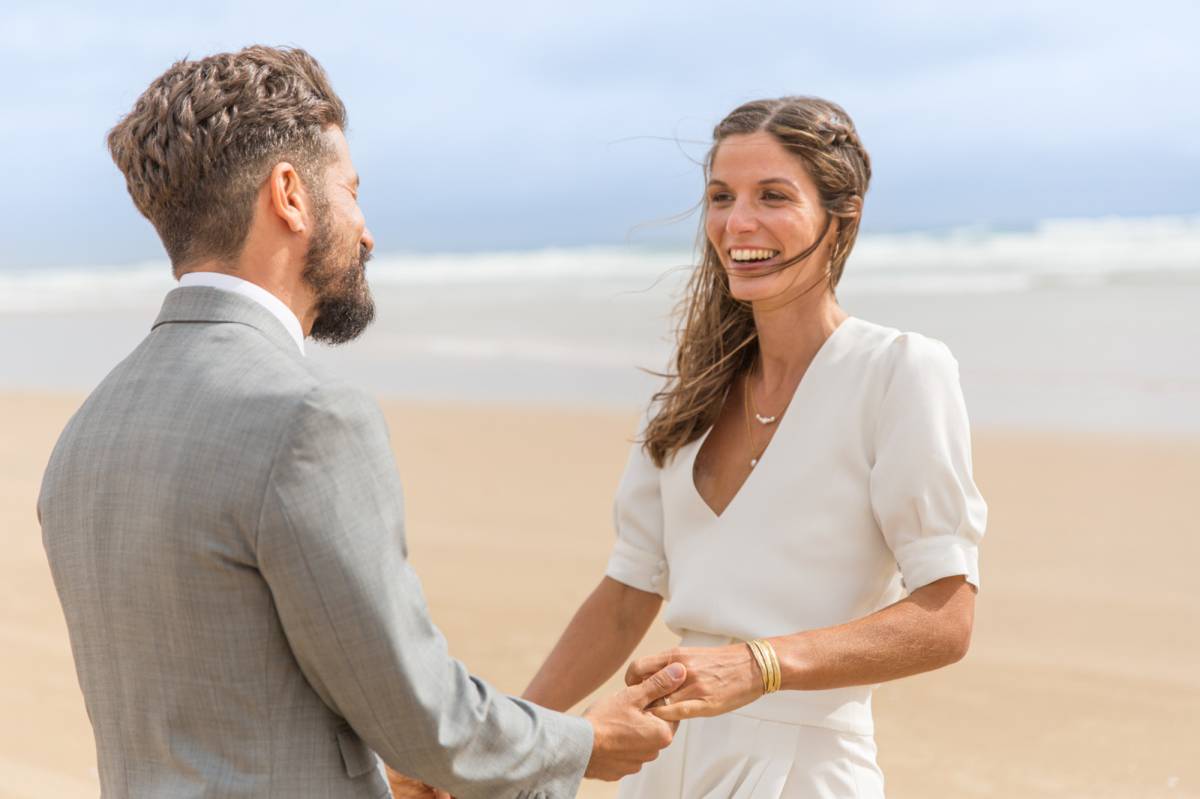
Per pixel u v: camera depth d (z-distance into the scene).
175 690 1.63
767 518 2.30
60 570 1.73
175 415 1.64
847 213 2.33
